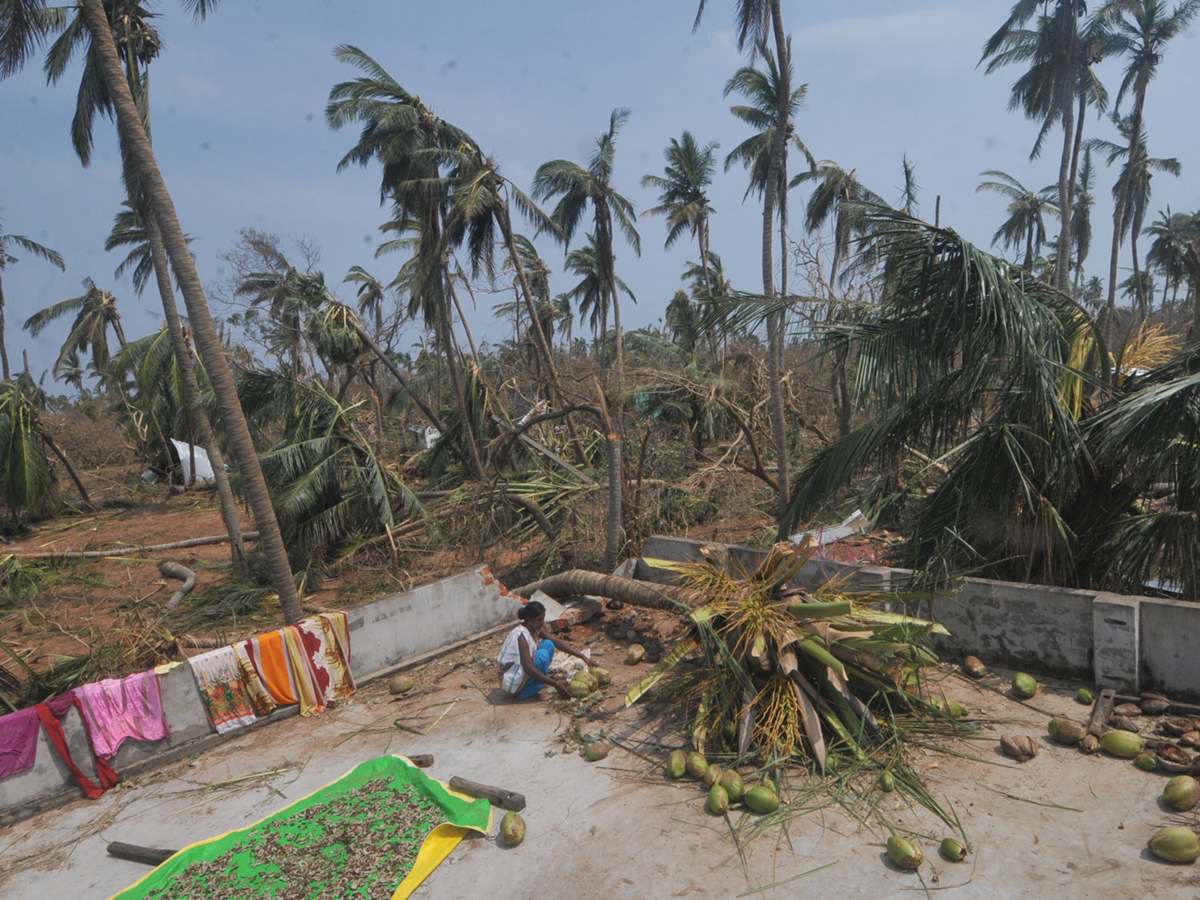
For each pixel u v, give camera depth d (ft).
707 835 15.42
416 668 27.02
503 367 57.41
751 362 55.67
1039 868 13.47
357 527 44.75
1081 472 22.98
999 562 23.04
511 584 38.27
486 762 19.67
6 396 63.31
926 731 18.45
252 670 23.17
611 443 32.58
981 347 22.35
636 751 19.22
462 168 50.96
